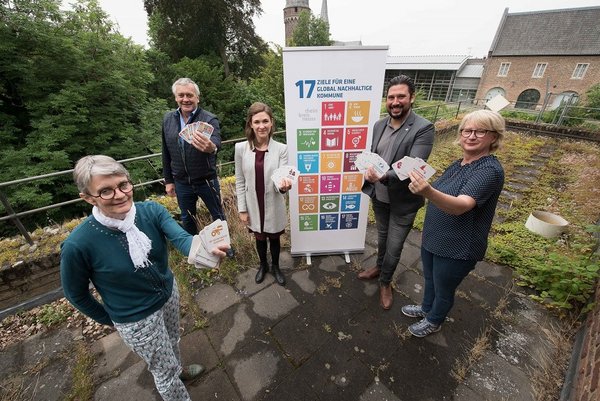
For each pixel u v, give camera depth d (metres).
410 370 1.76
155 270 1.16
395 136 1.87
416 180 1.24
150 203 1.21
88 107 7.24
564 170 5.26
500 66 23.95
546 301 2.24
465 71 27.28
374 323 2.11
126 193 0.98
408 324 2.09
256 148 2.07
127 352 1.90
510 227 3.31
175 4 14.70
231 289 2.47
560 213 3.68
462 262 1.50
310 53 2.06
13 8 6.21
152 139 8.06
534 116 10.05
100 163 0.92
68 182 6.45
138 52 8.85
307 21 21.73
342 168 2.49
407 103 1.74
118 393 1.66
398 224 1.99
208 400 1.62
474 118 1.32
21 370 1.82
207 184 2.47
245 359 1.85
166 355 1.25
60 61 6.88
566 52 21.00
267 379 1.72
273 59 16.44
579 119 8.60
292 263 2.82
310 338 1.99
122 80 7.66
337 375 1.74
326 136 2.35
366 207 2.69
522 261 2.68
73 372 1.78
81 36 7.29
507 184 4.73
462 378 1.71
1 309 2.25
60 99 6.43
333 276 2.62
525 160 5.99
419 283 2.53
